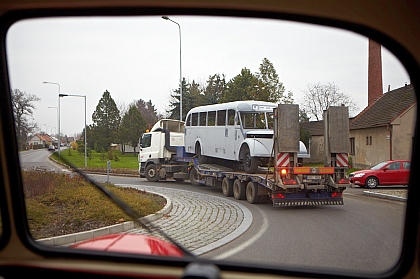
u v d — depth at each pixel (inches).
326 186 465.7
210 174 649.0
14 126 107.0
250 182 522.6
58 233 212.1
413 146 98.6
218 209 439.8
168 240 117.6
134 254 99.3
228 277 90.9
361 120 775.1
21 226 105.1
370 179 727.1
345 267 134.9
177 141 868.6
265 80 1072.2
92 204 259.1
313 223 353.1
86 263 97.3
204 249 227.0
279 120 458.3
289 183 455.2
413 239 96.7
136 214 117.3
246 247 236.5
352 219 362.3
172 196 563.5
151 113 1310.3
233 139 585.0
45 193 241.3
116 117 1109.7
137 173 1015.0
